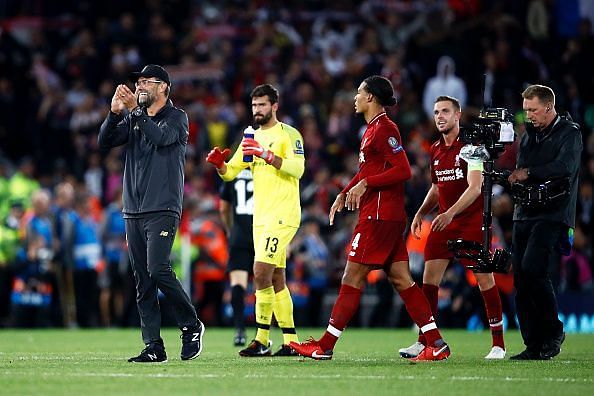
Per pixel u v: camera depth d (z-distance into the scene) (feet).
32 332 203.72
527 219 119.24
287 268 226.79
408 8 318.04
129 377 96.48
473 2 293.64
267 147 125.49
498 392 86.99
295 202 125.39
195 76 289.33
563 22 282.15
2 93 285.84
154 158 111.96
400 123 258.16
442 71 262.06
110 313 234.38
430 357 114.62
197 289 225.76
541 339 120.88
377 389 88.38
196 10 319.88
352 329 221.05
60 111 280.72
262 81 277.23
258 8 315.99
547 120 118.93
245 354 125.49
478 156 115.03
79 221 232.73
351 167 239.71
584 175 230.27
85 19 307.78
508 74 256.52
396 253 114.01
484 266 116.67
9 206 241.14
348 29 306.55
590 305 209.87
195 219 225.97
